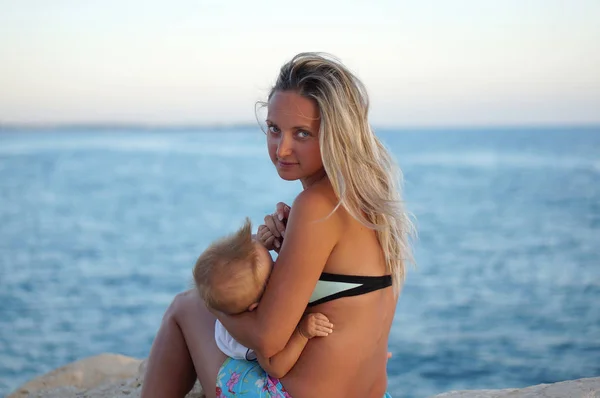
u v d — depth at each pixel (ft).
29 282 71.15
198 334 8.57
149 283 71.26
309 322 7.74
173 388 8.86
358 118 7.97
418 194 170.71
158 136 621.72
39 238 106.22
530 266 78.43
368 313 8.00
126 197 174.50
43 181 215.92
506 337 49.62
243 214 142.00
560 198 156.15
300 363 7.91
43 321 54.65
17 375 41.06
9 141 556.51
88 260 85.87
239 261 7.59
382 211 7.93
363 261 7.97
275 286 7.54
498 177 212.64
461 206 145.89
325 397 7.89
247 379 8.09
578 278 70.85
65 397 12.49
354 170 7.84
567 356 45.06
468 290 66.54
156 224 126.52
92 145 486.79
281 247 7.73
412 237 8.87
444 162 287.07
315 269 7.61
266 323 7.52
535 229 110.52
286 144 8.03
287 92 8.00
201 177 230.07
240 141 548.31
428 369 42.57
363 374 8.20
